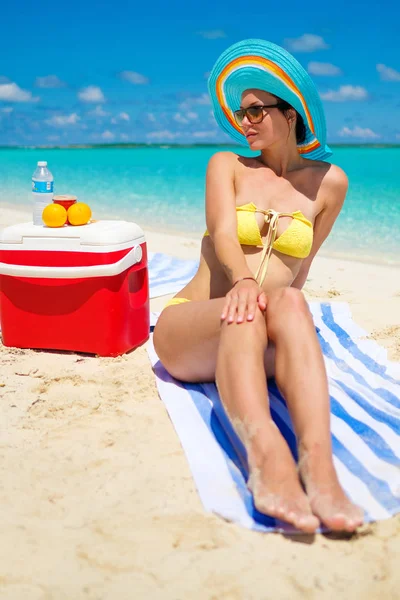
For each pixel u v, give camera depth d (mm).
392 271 6297
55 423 2789
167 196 12586
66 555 1923
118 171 18422
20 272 3561
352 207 10969
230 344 2365
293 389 2246
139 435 2666
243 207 3070
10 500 2199
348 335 3887
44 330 3664
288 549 1956
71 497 2225
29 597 1753
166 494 2238
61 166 20625
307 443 2125
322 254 7281
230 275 2793
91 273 3471
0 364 3479
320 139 3203
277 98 2992
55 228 3520
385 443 2572
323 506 1980
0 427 2740
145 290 3877
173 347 2943
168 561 1900
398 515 2117
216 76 3199
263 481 2070
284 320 2355
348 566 1889
